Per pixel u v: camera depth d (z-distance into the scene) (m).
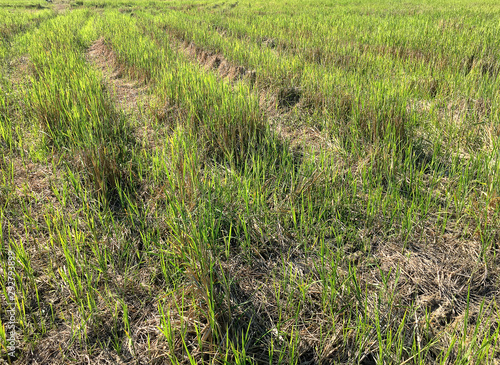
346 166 3.67
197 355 1.92
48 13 19.52
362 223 2.87
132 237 2.77
